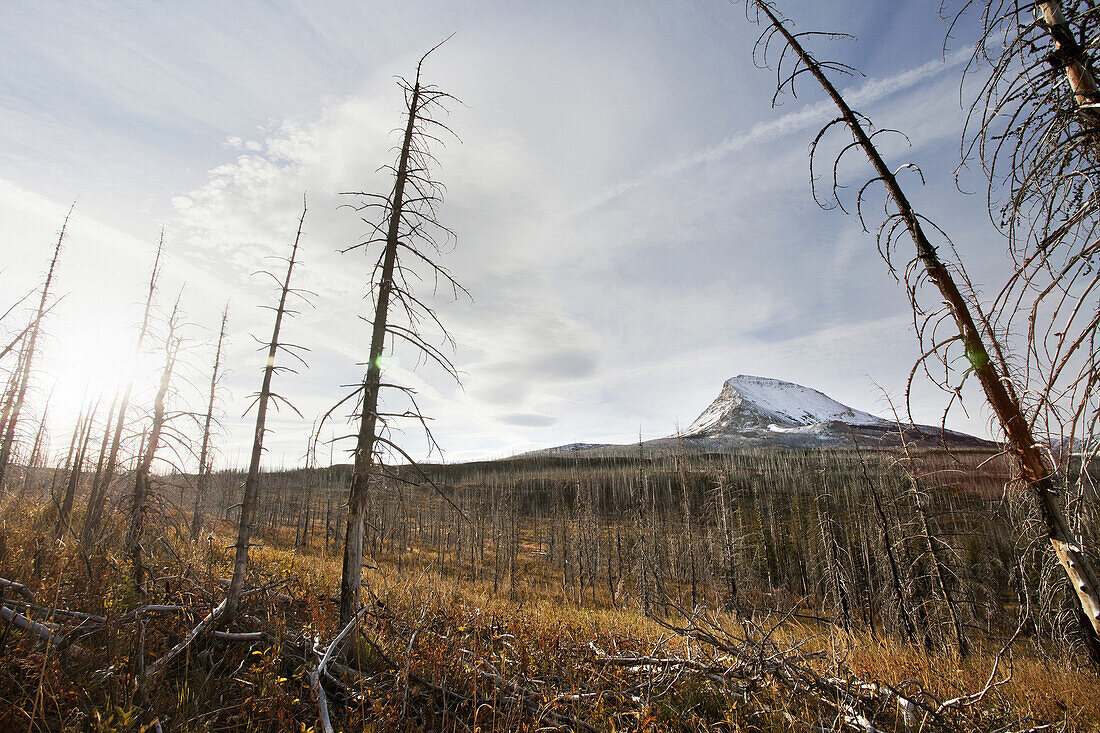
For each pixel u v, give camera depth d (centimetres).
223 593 796
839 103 377
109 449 1750
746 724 512
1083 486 258
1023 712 579
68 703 423
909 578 1334
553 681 618
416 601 959
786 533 3831
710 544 3195
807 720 529
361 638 676
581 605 2814
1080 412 247
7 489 2088
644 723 481
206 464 1573
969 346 318
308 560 1605
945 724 509
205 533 1602
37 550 797
